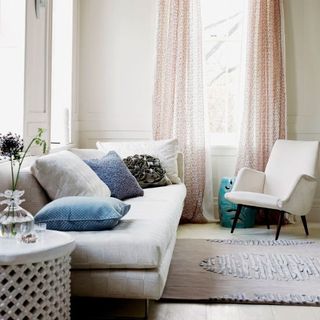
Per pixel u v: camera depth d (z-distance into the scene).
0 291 2.19
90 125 5.85
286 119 5.61
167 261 2.91
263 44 5.54
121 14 5.78
